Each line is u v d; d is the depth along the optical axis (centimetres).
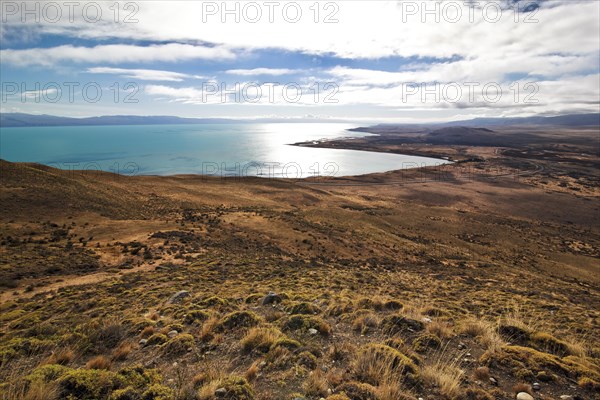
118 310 1111
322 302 968
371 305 902
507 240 6638
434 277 2694
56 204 4394
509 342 580
